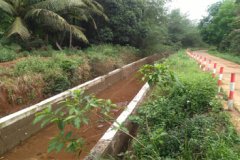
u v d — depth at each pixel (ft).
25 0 50.39
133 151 18.39
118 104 38.01
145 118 22.80
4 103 28.66
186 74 40.24
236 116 23.66
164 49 107.86
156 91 30.94
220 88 32.91
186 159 16.29
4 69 32.40
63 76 37.47
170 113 22.70
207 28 211.41
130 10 77.20
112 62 56.18
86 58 49.80
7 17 48.34
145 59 83.35
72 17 59.21
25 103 30.99
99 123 28.35
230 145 17.13
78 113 13.26
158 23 98.94
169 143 17.94
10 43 45.11
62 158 22.17
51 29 54.80
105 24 72.95
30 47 48.03
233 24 122.42
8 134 23.63
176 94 27.22
